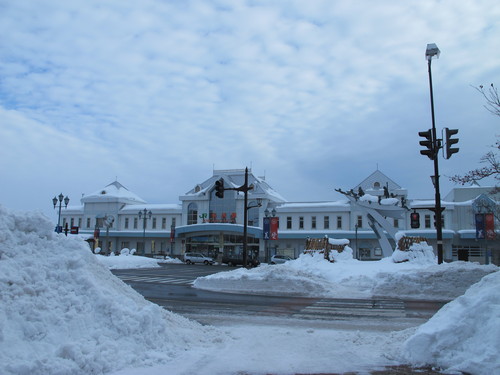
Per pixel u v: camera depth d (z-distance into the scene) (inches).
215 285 889.5
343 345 337.7
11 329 233.8
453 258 2198.6
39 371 213.5
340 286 906.1
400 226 2336.4
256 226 2645.2
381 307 620.7
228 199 2738.7
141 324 292.5
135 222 2962.6
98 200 3051.2
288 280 829.2
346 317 517.7
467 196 2380.7
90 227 3063.5
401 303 674.8
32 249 307.4
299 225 2541.8
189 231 2664.9
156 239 2886.3
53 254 315.6
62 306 270.8
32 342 235.6
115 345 262.2
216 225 2591.0
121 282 378.9
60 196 1966.0
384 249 1328.7
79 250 351.3
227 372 260.5
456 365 258.2
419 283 765.3
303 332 399.5
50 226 339.6
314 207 2522.1
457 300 302.2
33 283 273.6
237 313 542.3
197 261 2383.1
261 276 853.8
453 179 602.5
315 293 802.8
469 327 271.6
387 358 294.2
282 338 365.4
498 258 1975.9
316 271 1056.2
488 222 1221.7
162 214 2913.4
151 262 1908.2
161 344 295.9
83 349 243.3
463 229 2244.1
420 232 2198.6
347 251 1301.7
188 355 292.0
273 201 2783.0
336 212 2486.5
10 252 290.8
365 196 1357.0
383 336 376.8
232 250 2669.8
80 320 266.4
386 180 2514.8
